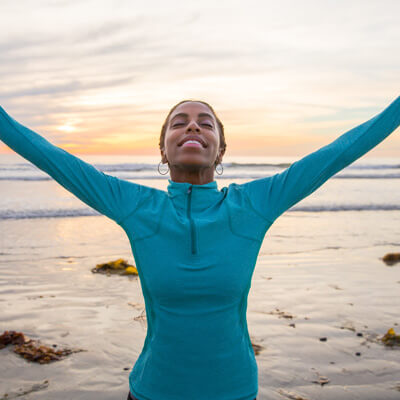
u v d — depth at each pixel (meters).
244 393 1.63
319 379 3.77
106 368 3.95
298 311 5.42
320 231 11.45
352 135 1.68
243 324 1.72
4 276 6.79
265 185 1.71
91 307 5.48
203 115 1.81
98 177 1.64
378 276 7.14
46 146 1.60
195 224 1.58
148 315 1.72
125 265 7.41
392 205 17.34
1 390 3.53
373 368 3.99
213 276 1.55
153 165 37.84
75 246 9.25
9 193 19.39
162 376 1.61
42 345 4.33
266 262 7.95
